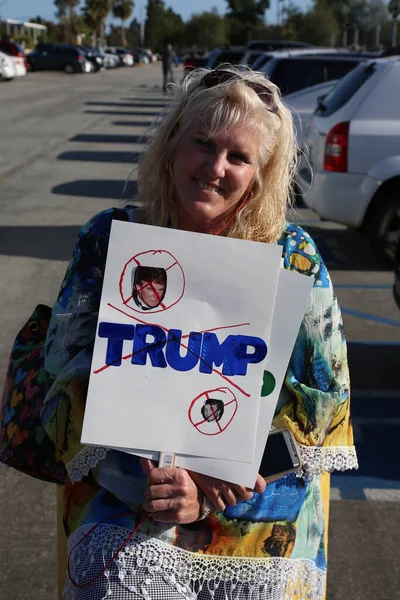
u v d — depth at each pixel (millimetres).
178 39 104188
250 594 1598
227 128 1619
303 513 1695
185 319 1519
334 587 2811
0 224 8398
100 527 1563
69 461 1629
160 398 1506
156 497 1497
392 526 3201
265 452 1615
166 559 1538
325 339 1676
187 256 1521
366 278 6945
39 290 6188
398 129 6656
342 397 1666
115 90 30188
